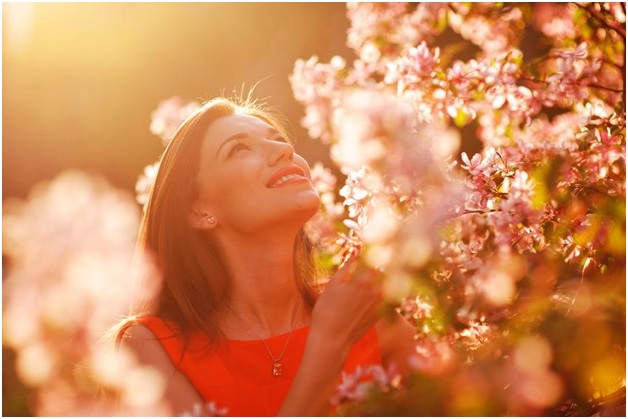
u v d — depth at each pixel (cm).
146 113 855
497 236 187
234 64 809
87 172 845
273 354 232
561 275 178
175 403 224
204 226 243
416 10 344
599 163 199
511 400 143
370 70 332
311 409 191
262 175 234
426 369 151
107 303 269
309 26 767
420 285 170
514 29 324
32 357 272
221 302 241
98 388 256
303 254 269
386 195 183
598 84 248
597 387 154
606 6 259
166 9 830
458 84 240
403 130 175
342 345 195
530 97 244
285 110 739
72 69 852
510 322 169
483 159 204
